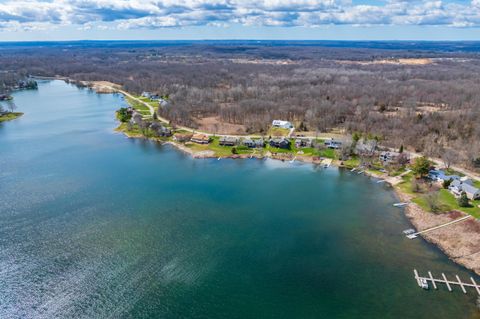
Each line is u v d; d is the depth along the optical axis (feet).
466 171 424.46
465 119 588.09
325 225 322.14
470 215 322.96
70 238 295.48
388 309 225.56
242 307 226.79
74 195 373.61
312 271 260.01
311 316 220.43
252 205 358.23
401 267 264.31
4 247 282.97
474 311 222.69
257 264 266.57
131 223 320.29
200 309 224.74
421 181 405.18
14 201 357.00
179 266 263.29
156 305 227.20
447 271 258.78
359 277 254.06
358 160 476.13
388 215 341.00
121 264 264.31
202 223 322.55
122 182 409.69
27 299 231.71
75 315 219.61
